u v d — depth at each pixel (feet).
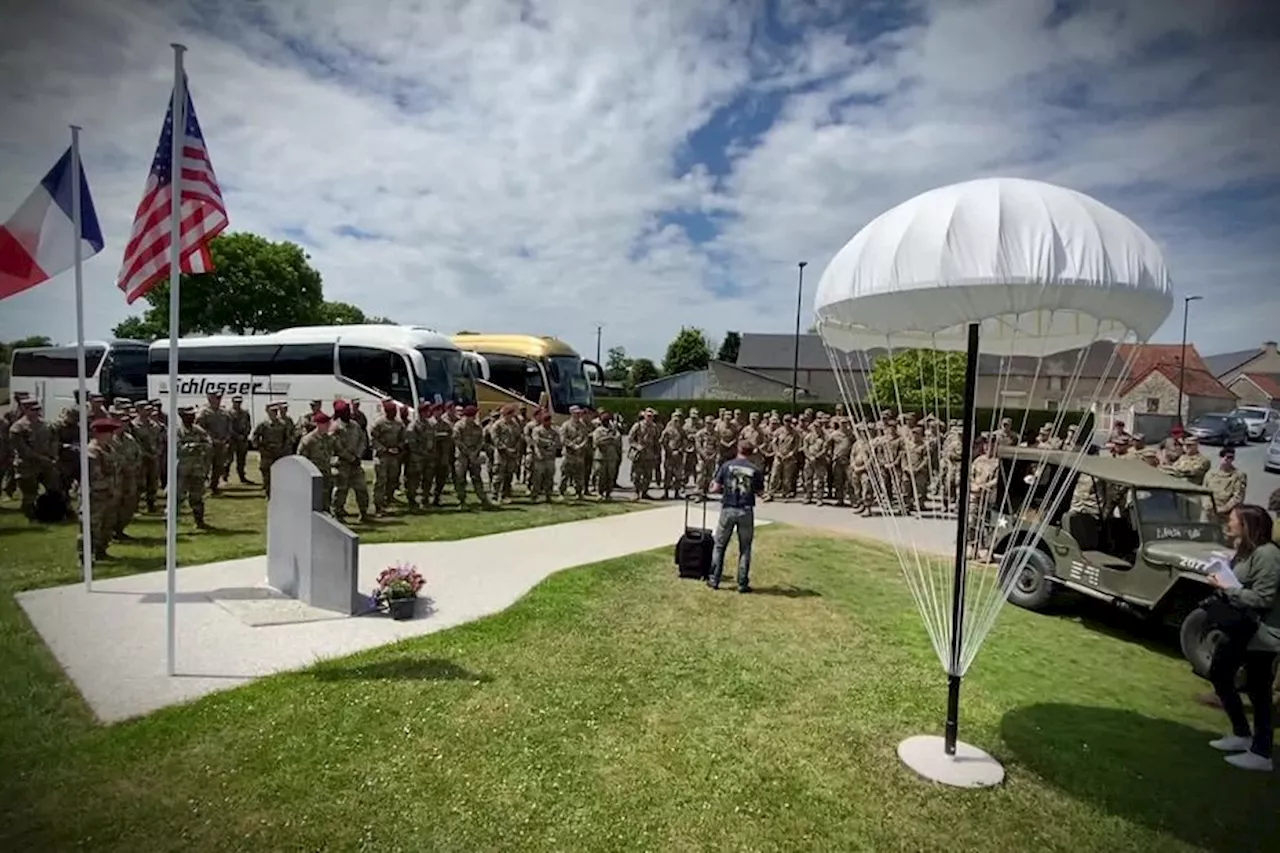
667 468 58.39
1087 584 28.94
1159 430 111.14
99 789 14.79
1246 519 18.31
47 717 17.53
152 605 26.03
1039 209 14.51
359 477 42.70
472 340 87.45
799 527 47.24
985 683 22.63
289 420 51.70
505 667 21.63
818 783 16.30
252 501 49.21
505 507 50.65
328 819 14.17
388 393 70.18
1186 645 23.97
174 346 19.81
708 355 254.06
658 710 19.51
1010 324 21.33
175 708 18.11
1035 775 17.12
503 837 13.93
